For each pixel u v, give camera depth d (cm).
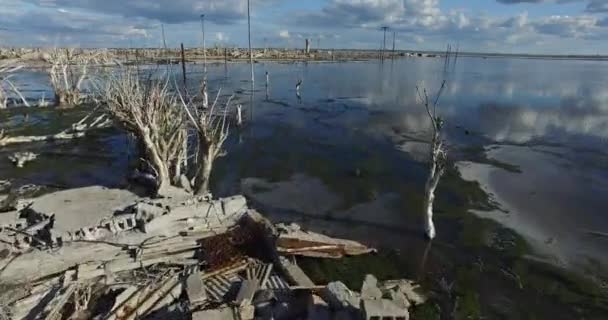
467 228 2416
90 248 1872
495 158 3653
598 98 7150
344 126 4897
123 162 3625
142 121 2512
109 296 1669
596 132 4625
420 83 8919
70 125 4866
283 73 11050
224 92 7250
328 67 13600
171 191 2316
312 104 6372
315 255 2055
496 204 2725
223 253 1934
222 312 1502
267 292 1627
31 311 1562
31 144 4172
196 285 1669
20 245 1877
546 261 2084
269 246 2028
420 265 2059
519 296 1833
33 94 7162
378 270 2006
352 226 2456
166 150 2452
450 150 3866
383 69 13238
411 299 1772
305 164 3559
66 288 1655
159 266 1864
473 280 1942
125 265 1831
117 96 2844
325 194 2925
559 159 3641
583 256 2123
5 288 1641
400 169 3403
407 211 2652
